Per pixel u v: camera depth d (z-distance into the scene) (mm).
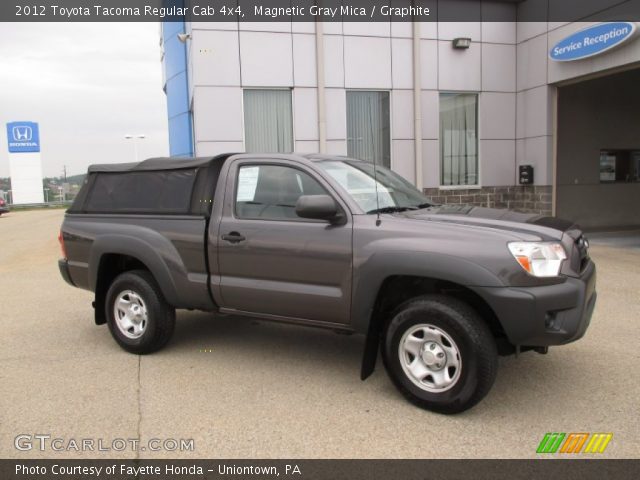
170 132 17438
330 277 4156
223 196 4730
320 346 5344
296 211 4047
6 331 6039
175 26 15938
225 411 3896
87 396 4180
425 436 3490
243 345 5391
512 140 12555
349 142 11633
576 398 4004
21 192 44062
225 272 4668
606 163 14359
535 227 3850
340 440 3459
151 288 5020
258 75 10930
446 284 3969
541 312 3490
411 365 3887
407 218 4031
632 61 9695
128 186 5375
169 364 4879
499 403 3941
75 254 5539
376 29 11422
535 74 11922
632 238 12281
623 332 5504
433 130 11961
